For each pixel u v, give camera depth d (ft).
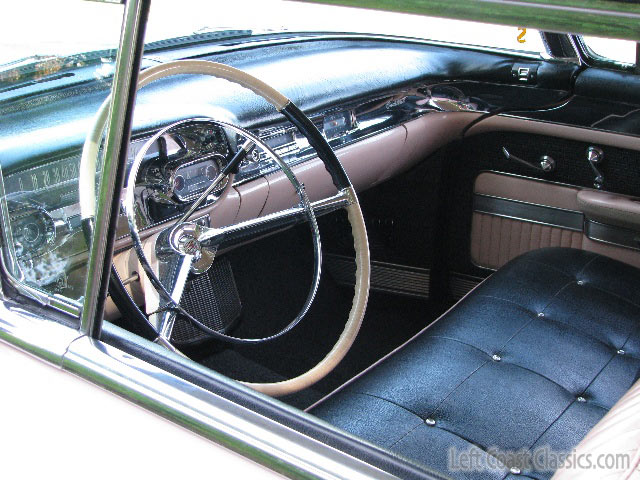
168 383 2.93
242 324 7.97
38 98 3.70
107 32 2.91
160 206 5.17
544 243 8.05
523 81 7.63
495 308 5.75
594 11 1.74
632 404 2.73
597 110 7.28
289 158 6.46
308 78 6.88
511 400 4.64
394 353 5.30
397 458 2.63
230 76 4.58
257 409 2.77
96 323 3.21
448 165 8.29
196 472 2.72
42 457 3.14
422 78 7.77
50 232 3.25
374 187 8.70
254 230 4.77
